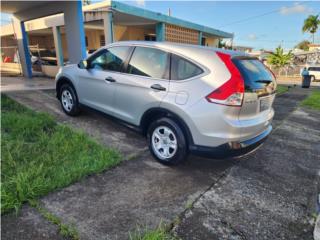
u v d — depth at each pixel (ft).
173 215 7.94
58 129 13.69
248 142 9.94
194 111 9.52
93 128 14.96
